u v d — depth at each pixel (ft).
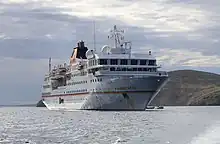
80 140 161.58
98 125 249.34
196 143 131.34
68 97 515.09
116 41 454.81
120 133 187.11
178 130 184.96
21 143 159.12
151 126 227.20
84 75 458.50
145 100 411.95
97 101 435.12
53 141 161.99
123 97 409.69
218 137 145.59
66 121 303.07
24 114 533.96
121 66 421.59
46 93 614.75
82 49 513.45
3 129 233.55
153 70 433.07
